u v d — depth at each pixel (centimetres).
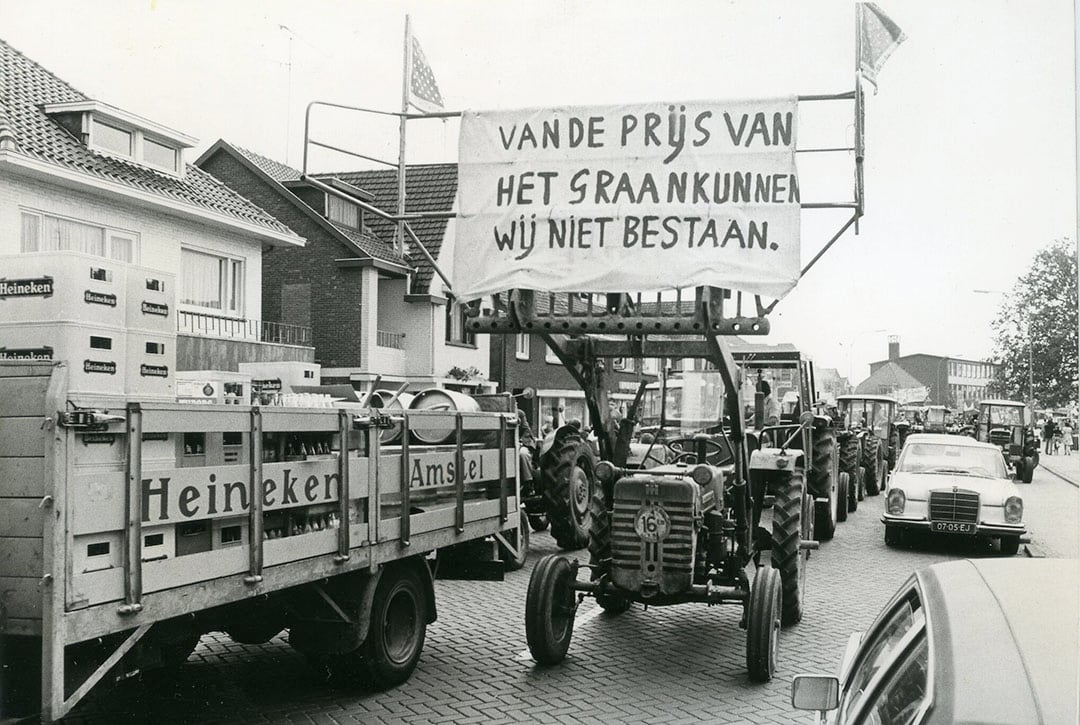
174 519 416
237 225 1961
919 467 1353
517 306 719
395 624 627
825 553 1248
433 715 557
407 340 2819
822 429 1359
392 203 3052
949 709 173
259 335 2105
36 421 365
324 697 590
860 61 712
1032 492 2292
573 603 695
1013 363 3275
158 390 438
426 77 885
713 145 723
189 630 460
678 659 691
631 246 726
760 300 709
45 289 395
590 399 767
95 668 387
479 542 745
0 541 368
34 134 1617
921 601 236
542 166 749
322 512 533
